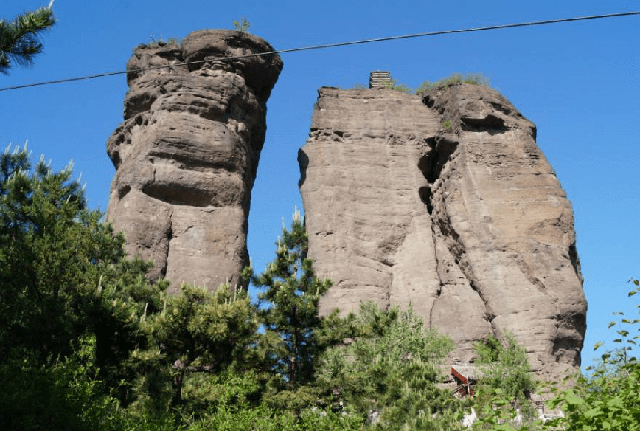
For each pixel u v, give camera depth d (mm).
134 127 55906
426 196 62219
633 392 13742
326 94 66125
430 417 25312
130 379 27312
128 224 49688
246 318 28797
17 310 26344
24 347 24453
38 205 30875
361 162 62469
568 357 51594
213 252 50938
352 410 27875
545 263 54781
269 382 28953
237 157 54406
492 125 62219
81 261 31188
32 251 28578
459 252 56969
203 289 29109
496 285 54031
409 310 44625
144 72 57750
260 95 60031
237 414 25094
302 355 30812
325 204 59969
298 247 33562
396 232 59406
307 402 28516
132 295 33562
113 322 27156
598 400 13469
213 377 27828
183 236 50906
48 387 21078
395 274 57750
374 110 65375
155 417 24703
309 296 31531
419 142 63812
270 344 29938
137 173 51719
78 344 26016
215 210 52375
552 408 13695
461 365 50312
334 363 31609
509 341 47250
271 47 60250
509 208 57750
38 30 16734
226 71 57688
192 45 58188
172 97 54875
